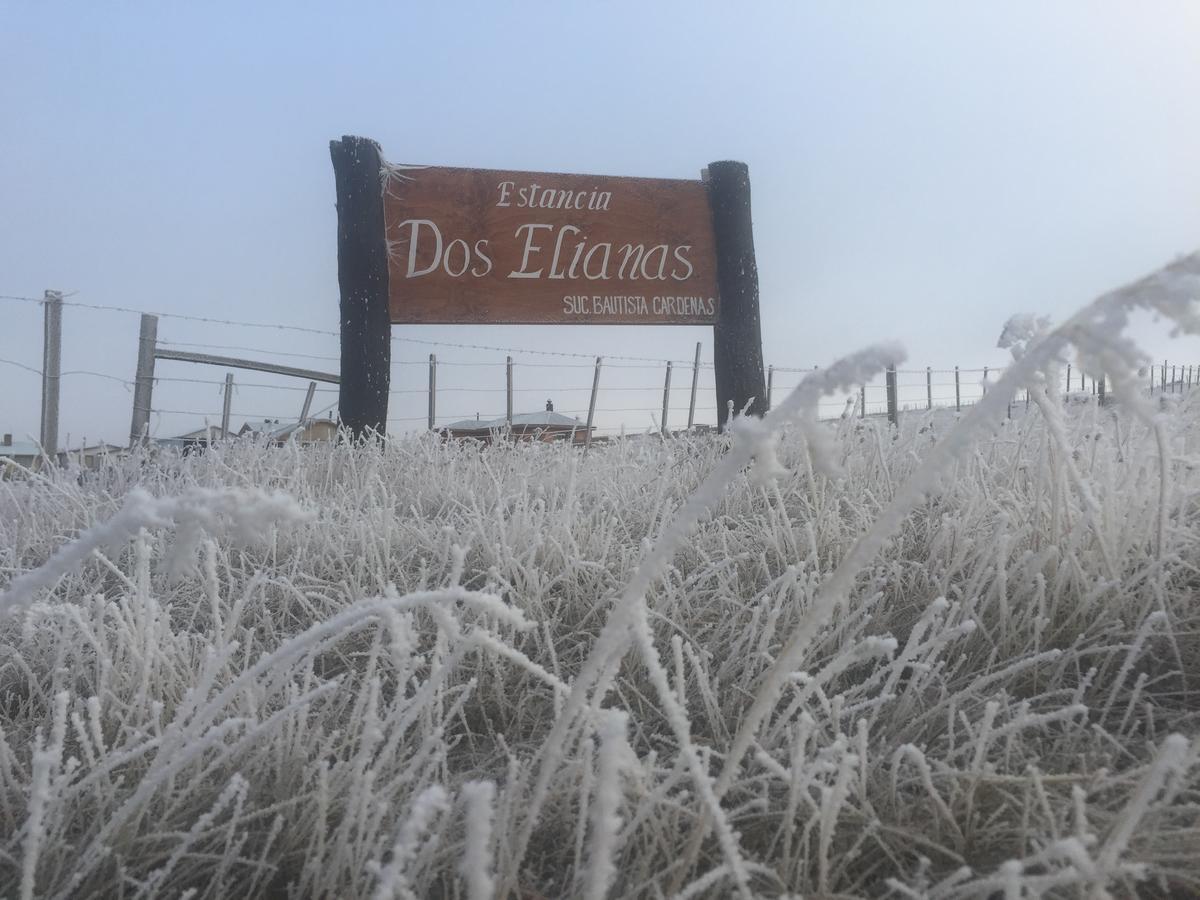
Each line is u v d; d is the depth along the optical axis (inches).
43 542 144.6
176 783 64.6
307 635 53.5
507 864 51.0
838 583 44.3
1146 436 103.3
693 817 57.8
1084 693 82.2
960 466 133.1
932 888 51.6
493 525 127.0
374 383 298.8
